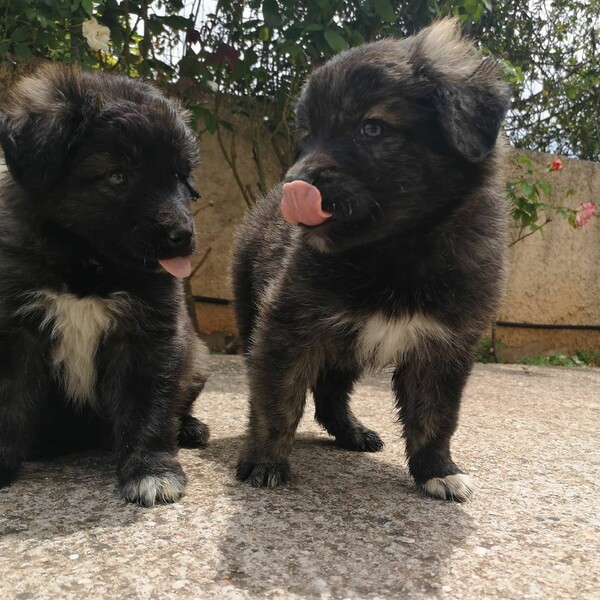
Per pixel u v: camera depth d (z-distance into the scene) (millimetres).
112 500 425
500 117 434
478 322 475
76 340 491
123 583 312
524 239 1416
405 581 327
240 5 1014
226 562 336
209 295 1170
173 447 487
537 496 465
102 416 528
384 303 462
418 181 428
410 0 1039
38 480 465
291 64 1066
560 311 1482
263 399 473
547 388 977
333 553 354
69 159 461
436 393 484
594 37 1648
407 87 425
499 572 342
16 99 484
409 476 512
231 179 1171
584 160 1578
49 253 466
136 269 478
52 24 867
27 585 308
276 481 466
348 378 604
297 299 464
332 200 400
